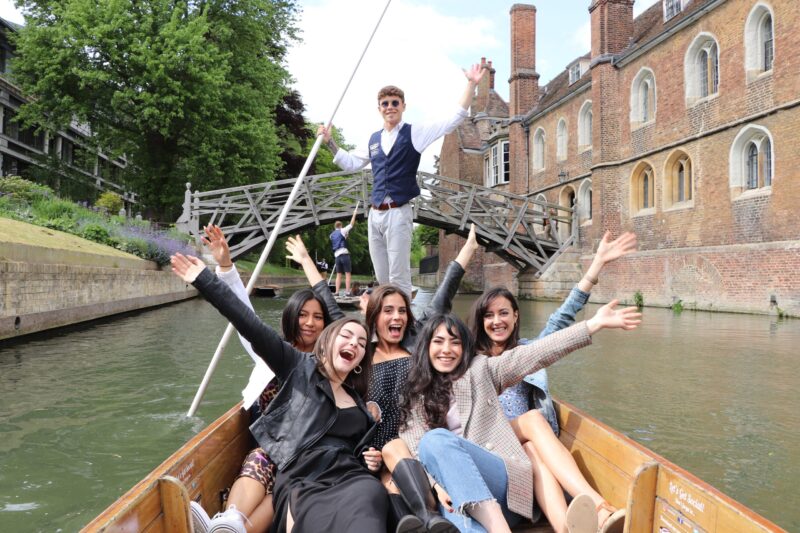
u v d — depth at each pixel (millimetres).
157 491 2055
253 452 3021
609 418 5746
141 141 26422
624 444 2691
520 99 31797
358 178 22125
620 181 22281
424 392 3084
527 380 3480
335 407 2904
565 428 3496
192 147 25938
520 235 24188
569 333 3062
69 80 23672
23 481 4164
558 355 3064
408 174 4633
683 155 19234
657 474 2332
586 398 6523
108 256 14664
